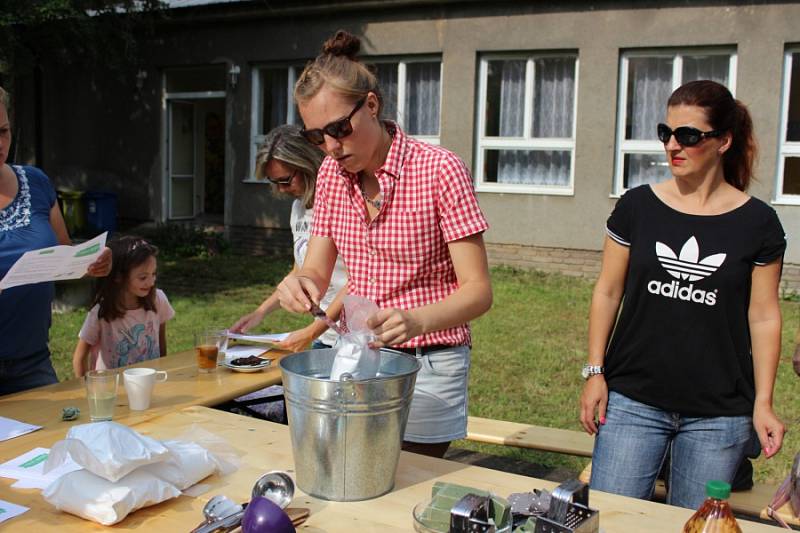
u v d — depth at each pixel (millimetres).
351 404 1539
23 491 1683
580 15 9023
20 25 9305
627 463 2225
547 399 4828
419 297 2076
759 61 8289
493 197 9773
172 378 2734
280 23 10789
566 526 1340
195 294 8281
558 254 9500
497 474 1774
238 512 1482
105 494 1528
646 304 2186
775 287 2133
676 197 2195
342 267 2814
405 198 1993
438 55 9953
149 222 12312
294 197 3047
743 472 2602
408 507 1587
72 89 12641
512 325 6801
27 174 2758
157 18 11078
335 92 1822
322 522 1514
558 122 9492
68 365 5379
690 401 2158
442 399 2170
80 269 2365
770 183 8359
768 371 2129
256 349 3168
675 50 8781
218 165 13492
